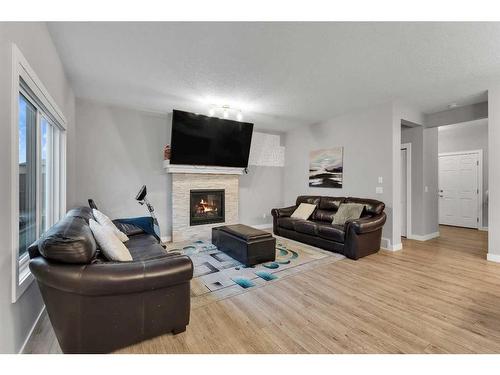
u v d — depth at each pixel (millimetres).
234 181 5328
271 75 3000
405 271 2992
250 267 3102
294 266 3145
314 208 4742
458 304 2189
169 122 4625
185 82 3197
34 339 1663
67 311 1447
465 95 3697
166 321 1686
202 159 4641
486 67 2797
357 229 3387
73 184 3486
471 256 3602
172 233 4555
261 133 5926
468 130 5953
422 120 4590
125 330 1566
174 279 1648
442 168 6391
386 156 4031
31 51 1724
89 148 3910
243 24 2027
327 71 2891
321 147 5242
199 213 4895
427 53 2486
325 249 3885
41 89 1862
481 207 5730
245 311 2066
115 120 4137
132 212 4297
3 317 1290
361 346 1635
